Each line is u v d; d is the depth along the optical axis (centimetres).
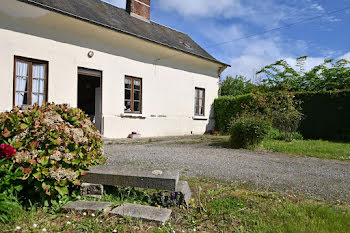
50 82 736
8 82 652
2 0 621
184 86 1215
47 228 191
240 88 2702
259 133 674
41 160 223
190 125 1251
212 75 1390
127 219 204
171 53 1116
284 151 647
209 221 214
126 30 904
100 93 874
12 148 220
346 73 1469
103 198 256
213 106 1398
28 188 238
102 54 870
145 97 1029
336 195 304
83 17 755
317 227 202
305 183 354
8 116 245
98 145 305
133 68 977
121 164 431
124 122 945
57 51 750
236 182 345
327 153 627
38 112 253
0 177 216
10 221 195
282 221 213
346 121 963
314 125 1037
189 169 414
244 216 223
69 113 286
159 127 1090
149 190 283
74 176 244
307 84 1628
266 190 314
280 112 873
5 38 646
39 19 703
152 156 521
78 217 210
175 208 237
